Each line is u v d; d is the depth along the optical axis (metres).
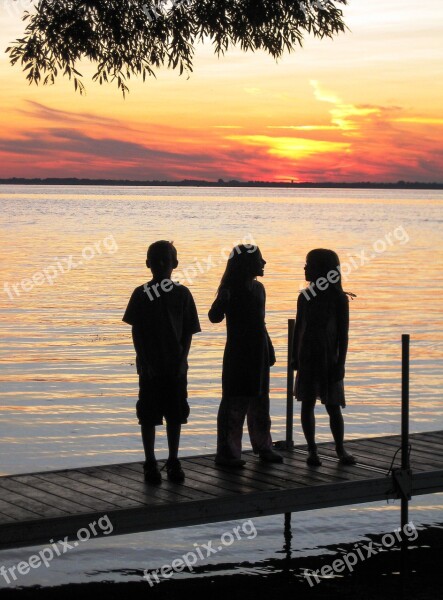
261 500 6.65
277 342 20.09
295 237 65.19
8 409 13.45
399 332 22.19
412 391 15.25
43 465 10.41
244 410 7.48
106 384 15.48
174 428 6.95
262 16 7.91
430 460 7.81
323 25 8.11
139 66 8.33
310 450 7.54
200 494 6.60
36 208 145.00
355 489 7.02
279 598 6.76
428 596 6.79
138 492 6.67
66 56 8.06
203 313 24.97
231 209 163.88
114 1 7.92
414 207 192.38
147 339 6.86
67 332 21.31
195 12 8.09
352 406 14.00
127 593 6.86
